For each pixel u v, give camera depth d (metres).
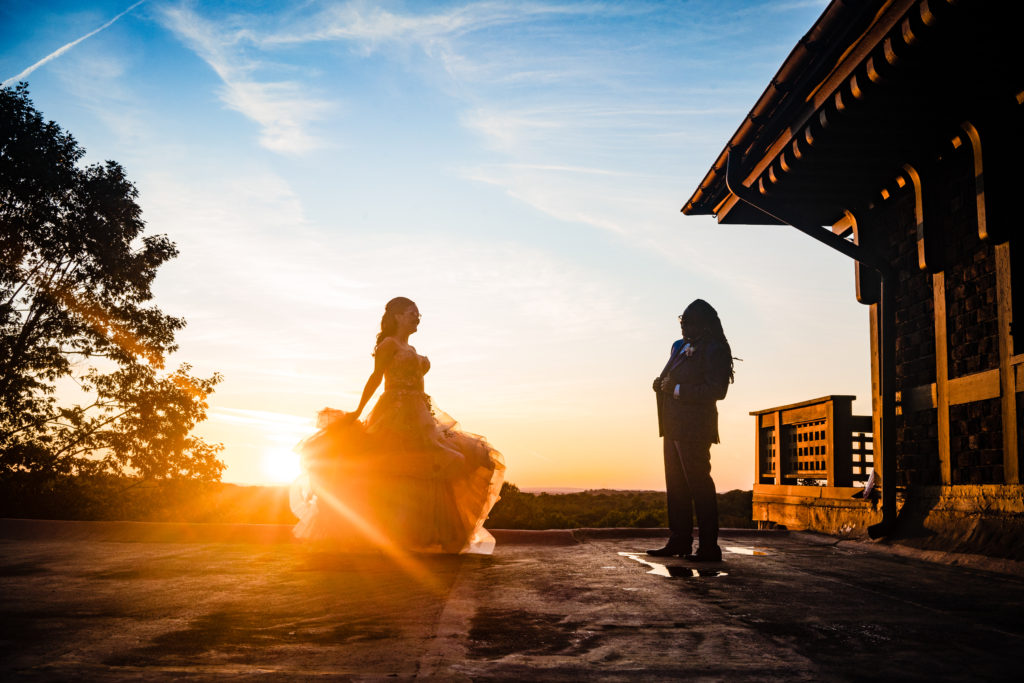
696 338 4.95
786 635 2.37
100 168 17.38
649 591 3.32
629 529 6.55
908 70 4.29
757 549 5.64
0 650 2.10
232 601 3.00
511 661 2.00
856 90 4.62
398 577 3.78
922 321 6.16
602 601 3.03
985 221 4.92
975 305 5.38
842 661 2.02
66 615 2.67
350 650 2.13
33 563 4.32
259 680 1.76
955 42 3.98
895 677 1.86
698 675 1.86
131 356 17.27
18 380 16.19
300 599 3.05
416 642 2.24
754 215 7.71
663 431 5.09
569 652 2.11
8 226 15.93
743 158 6.42
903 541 5.57
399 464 5.00
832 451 7.92
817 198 6.92
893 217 6.62
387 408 5.16
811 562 4.68
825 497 7.90
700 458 4.77
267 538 5.77
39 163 15.93
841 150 5.64
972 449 5.38
